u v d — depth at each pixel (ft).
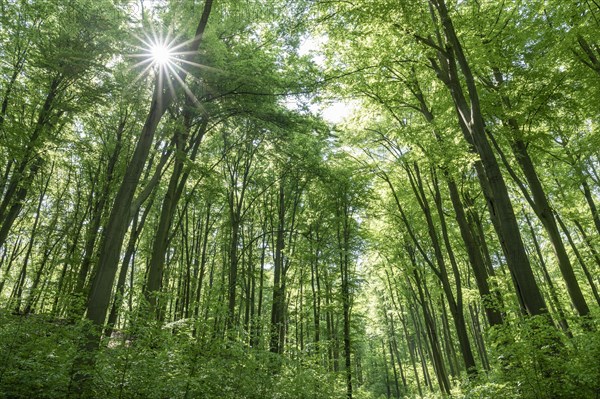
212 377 25.44
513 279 27.22
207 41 41.32
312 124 52.54
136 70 43.01
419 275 75.15
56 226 77.92
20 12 47.01
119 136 65.26
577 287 36.99
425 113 46.34
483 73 42.14
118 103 50.47
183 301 76.43
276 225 92.99
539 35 37.24
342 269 75.41
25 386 20.80
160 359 23.02
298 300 88.74
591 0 31.78
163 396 22.21
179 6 38.96
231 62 44.57
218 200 84.28
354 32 36.35
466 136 36.35
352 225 80.23
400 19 31.91
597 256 56.13
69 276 64.28
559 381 19.77
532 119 37.47
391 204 71.00
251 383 28.48
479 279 41.50
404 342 155.74
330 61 47.75
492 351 23.35
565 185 48.11
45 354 22.67
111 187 64.03
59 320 30.17
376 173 61.62
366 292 118.52
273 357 33.58
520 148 40.22
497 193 28.27
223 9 43.65
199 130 57.82
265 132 58.39
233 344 29.19
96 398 21.15
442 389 64.03
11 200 57.21
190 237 102.63
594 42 33.83
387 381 143.02
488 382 23.38
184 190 76.89
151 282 43.39
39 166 59.16
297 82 45.70
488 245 69.15
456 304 45.52
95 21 39.52
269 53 53.52
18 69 49.29
